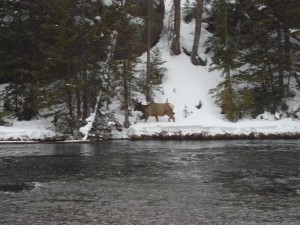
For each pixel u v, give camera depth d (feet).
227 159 72.95
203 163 69.10
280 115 119.34
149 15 124.98
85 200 45.83
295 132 109.81
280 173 59.93
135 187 51.85
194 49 140.46
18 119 116.98
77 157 76.89
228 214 40.32
